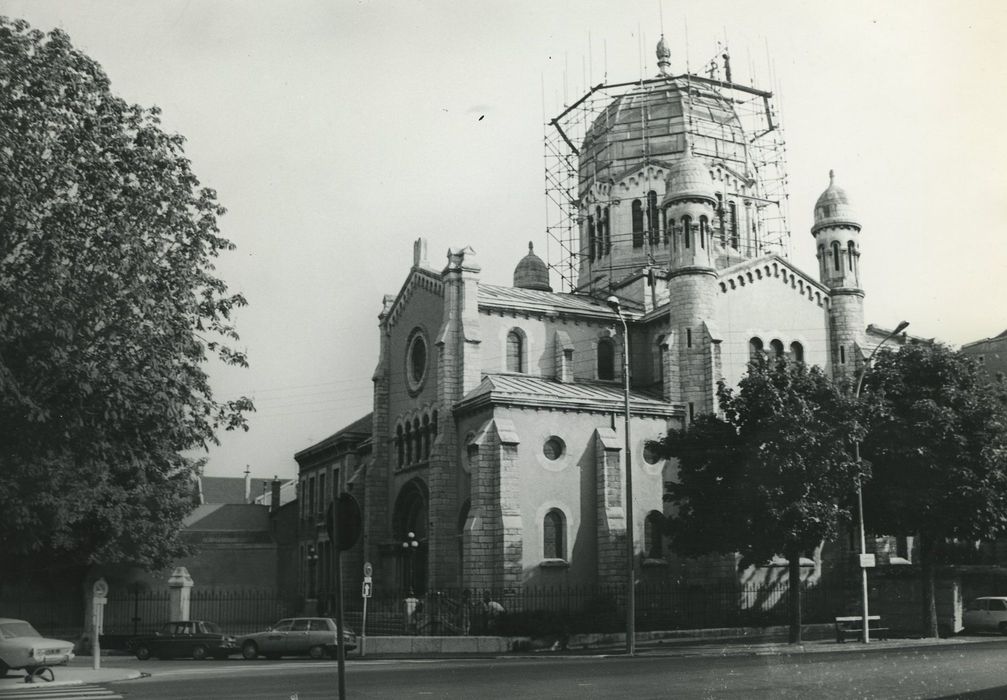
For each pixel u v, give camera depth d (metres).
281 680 25.66
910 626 45.28
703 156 63.97
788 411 36.69
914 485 39.56
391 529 55.91
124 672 31.09
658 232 63.19
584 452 46.94
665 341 50.69
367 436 66.94
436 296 53.78
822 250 56.06
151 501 48.09
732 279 52.38
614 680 22.95
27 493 25.47
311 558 67.25
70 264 23.91
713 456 38.34
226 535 75.25
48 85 24.00
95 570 62.81
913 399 40.34
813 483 36.50
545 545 45.22
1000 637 40.97
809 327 54.38
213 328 26.59
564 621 41.53
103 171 24.69
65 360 22.44
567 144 68.94
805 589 49.09
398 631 45.41
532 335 54.00
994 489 39.66
